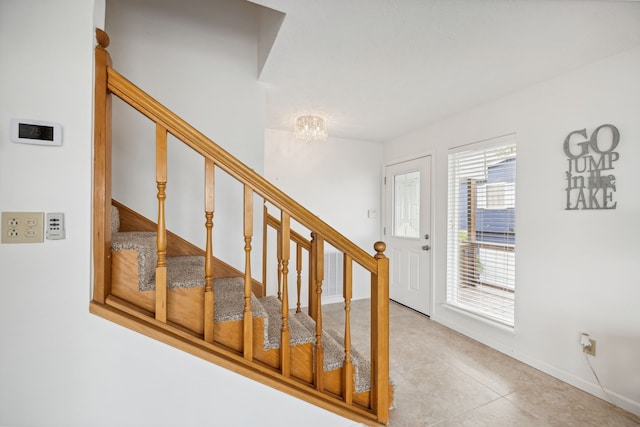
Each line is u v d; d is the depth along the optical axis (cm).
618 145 165
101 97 99
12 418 91
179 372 106
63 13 95
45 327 94
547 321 198
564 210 190
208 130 193
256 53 205
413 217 333
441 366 206
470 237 261
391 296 364
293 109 262
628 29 144
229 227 200
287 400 122
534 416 156
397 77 199
